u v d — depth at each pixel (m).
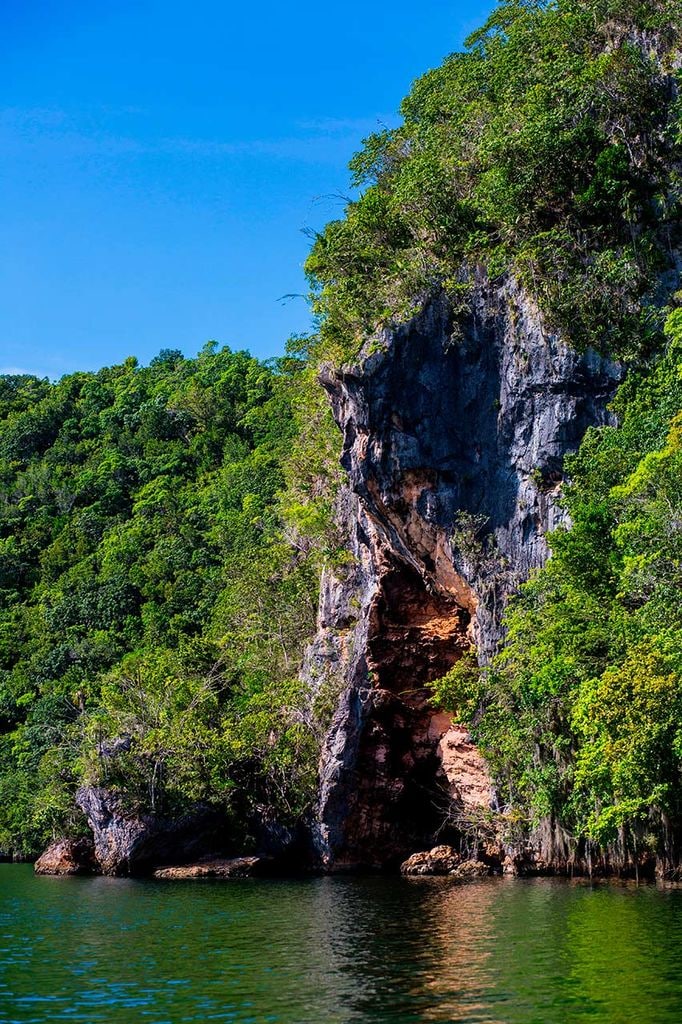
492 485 44.56
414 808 51.72
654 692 29.53
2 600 96.06
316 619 63.09
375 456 46.03
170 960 23.41
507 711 41.12
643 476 31.61
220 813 54.44
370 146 57.16
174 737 53.84
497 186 44.72
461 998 18.14
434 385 45.03
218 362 131.12
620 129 45.06
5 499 111.62
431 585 47.69
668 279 43.06
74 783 58.31
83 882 47.91
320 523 58.62
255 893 39.72
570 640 34.41
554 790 38.34
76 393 134.38
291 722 55.53
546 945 22.97
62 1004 18.86
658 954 21.28
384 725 50.03
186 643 64.12
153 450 111.94
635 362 41.41
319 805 52.22
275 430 107.06
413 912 30.83
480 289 44.78
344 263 50.00
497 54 54.69
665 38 47.16
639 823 34.84
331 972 21.19
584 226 44.66
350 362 46.03
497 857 46.00
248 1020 17.20
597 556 36.06
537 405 42.66
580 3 51.56
